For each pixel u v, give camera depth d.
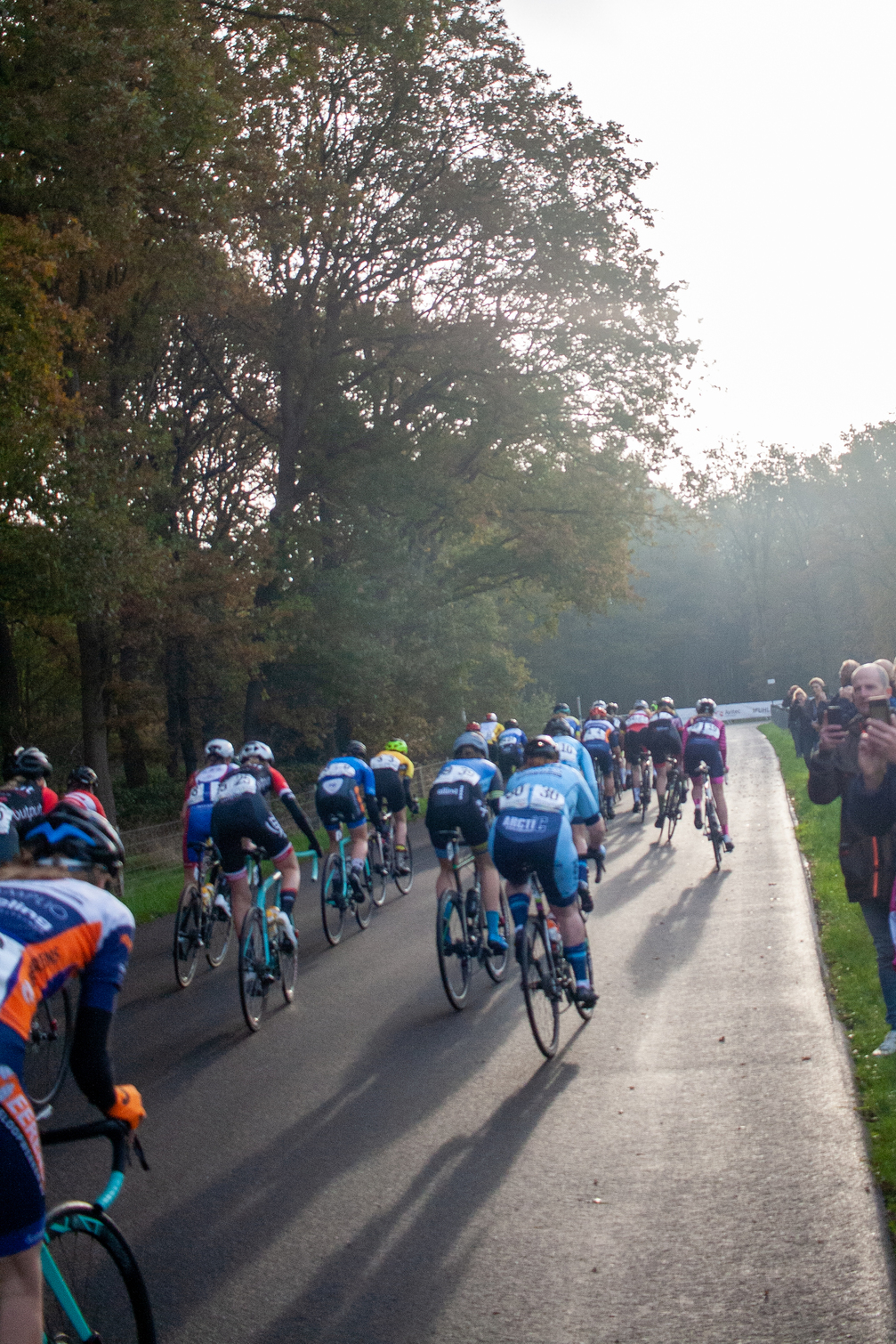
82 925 2.96
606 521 35.03
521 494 35.12
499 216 28.03
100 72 13.80
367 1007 8.29
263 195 19.83
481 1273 4.01
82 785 8.94
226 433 33.91
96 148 14.03
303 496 30.77
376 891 13.21
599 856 7.72
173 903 14.78
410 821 24.44
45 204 14.82
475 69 27.48
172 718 35.19
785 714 47.72
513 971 9.31
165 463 28.91
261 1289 4.03
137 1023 8.41
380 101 27.50
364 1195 4.79
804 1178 4.52
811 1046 6.21
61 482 17.44
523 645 101.44
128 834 17.28
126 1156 3.06
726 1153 4.86
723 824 13.18
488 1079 6.27
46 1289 3.02
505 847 6.78
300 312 29.09
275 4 18.30
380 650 29.02
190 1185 5.09
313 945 11.01
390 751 13.59
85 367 22.03
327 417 30.56
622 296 29.48
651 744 16.31
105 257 17.36
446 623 31.98
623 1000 7.70
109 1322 3.07
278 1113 6.01
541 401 30.20
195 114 14.96
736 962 8.42
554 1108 5.67
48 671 35.59
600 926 10.37
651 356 30.02
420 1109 5.86
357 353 32.25
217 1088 6.58
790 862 13.09
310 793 25.69
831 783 6.00
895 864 5.75
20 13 13.42
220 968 10.50
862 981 7.23
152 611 22.39
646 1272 3.90
